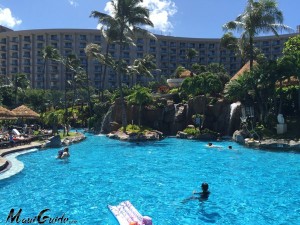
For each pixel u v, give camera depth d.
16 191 13.16
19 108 31.39
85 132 45.84
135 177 15.99
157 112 40.16
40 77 104.00
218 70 75.06
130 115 40.50
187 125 38.72
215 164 19.50
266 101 31.62
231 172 17.25
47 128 45.31
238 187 14.09
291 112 33.16
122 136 33.94
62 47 102.75
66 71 100.44
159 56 109.56
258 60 56.50
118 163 19.83
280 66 29.77
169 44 110.69
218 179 15.62
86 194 12.82
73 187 13.89
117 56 104.88
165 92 51.22
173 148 26.58
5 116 27.36
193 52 84.88
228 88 33.50
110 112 42.59
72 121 60.47
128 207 10.80
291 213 10.70
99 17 40.00
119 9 39.00
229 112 36.25
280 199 12.29
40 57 103.69
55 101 83.06
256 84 31.33
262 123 31.28
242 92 32.16
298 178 15.80
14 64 105.19
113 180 15.27
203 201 12.01
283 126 28.80
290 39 37.62
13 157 20.41
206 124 37.25
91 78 102.88
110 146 28.03
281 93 31.38
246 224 9.73
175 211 10.90
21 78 81.06
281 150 24.61
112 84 104.56
